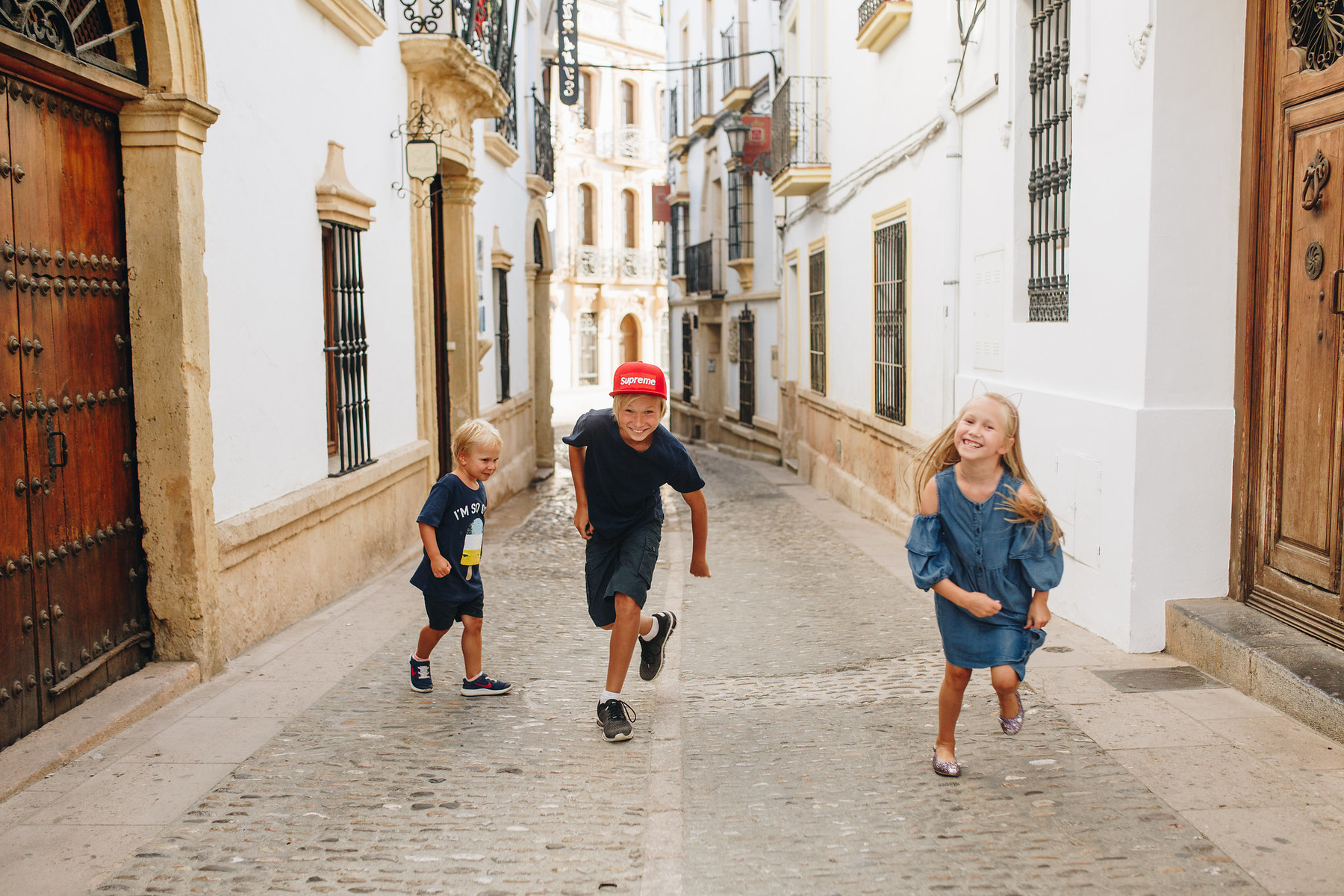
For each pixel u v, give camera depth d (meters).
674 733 4.50
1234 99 5.19
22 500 4.20
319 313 7.32
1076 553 6.04
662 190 30.23
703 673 5.64
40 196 4.35
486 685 5.10
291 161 6.79
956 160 8.81
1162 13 5.13
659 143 44.25
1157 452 5.31
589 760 4.22
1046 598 3.60
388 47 9.18
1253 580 5.22
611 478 4.54
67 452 4.50
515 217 16.31
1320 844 3.24
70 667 4.55
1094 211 5.91
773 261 20.33
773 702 5.01
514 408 15.50
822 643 6.21
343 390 7.93
